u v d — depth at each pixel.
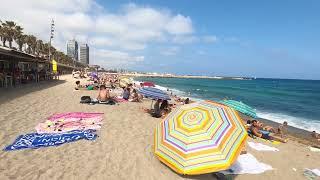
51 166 6.18
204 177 6.29
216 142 5.68
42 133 8.55
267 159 8.30
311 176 7.20
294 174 7.27
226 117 6.12
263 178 6.73
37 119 10.51
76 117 11.28
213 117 6.11
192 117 6.30
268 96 45.75
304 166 8.02
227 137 5.73
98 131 9.43
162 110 13.80
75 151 7.25
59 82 33.19
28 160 6.41
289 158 8.66
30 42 80.44
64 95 18.97
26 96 16.77
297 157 8.88
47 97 17.16
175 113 6.86
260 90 65.69
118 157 7.07
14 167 5.96
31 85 25.14
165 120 6.88
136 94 18.84
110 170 6.24
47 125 9.40
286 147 10.13
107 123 10.77
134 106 16.22
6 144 7.35
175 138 6.15
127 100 18.91
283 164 7.99
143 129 10.26
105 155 7.14
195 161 5.61
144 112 14.17
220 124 5.95
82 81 39.62
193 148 5.77
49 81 34.00
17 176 5.55
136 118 12.31
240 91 57.81
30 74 30.23
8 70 24.67
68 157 6.79
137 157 7.18
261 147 9.54
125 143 8.29
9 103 13.66
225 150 5.57
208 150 5.63
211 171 5.43
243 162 7.58
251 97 41.53
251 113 11.62
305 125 17.75
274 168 7.53
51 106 13.84
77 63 186.62
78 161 6.59
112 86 29.66
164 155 6.15
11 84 22.62
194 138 5.88
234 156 5.50
